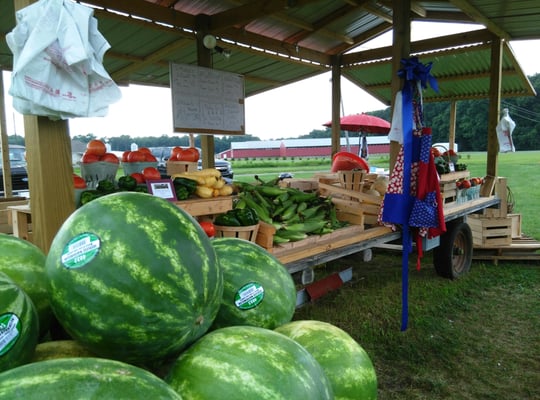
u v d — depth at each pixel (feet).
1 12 16.94
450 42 26.16
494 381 12.23
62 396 2.46
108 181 10.88
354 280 20.47
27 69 6.43
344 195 17.80
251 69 28.37
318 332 4.50
